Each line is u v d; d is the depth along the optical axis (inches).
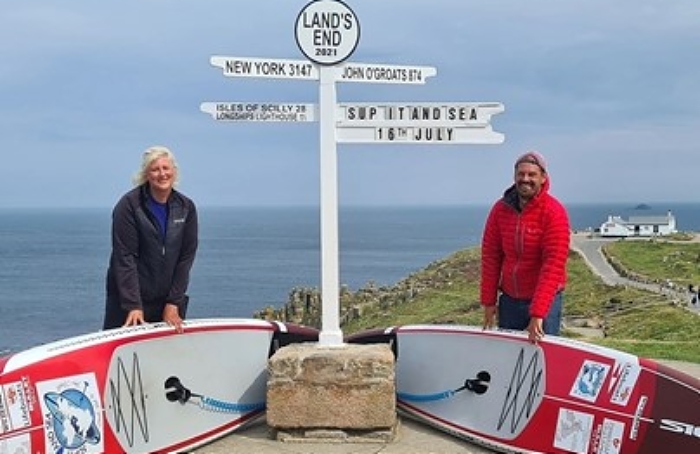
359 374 220.7
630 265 2119.8
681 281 1728.6
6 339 2112.5
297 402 222.7
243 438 230.8
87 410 200.7
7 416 183.5
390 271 4160.9
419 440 228.5
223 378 235.8
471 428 230.4
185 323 230.5
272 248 6520.7
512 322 231.8
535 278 224.2
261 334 246.4
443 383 240.7
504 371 228.7
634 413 203.0
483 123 237.3
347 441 223.0
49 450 190.4
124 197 216.5
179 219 220.7
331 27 234.7
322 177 236.8
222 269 4286.4
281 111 240.5
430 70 244.1
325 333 237.5
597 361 213.2
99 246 7052.2
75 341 206.2
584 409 211.0
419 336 248.2
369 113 237.1
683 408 196.4
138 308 219.5
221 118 238.7
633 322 1162.6
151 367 218.5
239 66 234.4
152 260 220.1
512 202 222.8
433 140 238.5
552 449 214.4
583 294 1631.4
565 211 219.0
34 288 3388.3
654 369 204.1
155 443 215.9
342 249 6579.7
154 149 214.4
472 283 1694.1
